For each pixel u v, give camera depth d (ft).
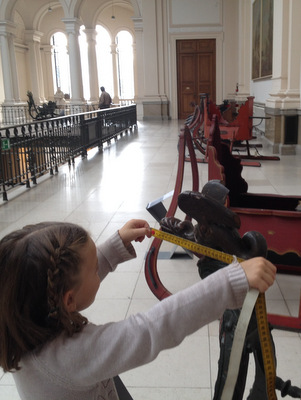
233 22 59.93
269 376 3.29
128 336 2.96
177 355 7.88
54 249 2.94
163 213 7.98
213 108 31.42
